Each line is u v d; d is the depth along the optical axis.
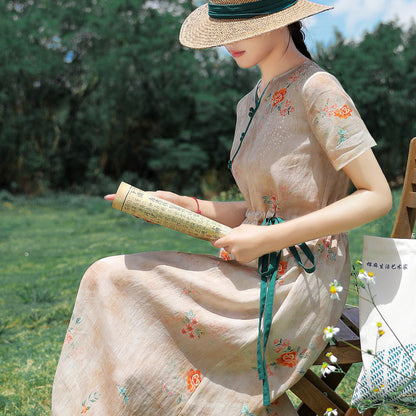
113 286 1.82
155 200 1.82
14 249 9.88
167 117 25.39
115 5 23.70
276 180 1.83
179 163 24.41
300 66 1.88
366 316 1.72
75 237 11.46
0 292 6.21
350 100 1.76
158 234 11.12
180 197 2.19
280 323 1.73
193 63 24.09
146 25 23.86
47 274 7.27
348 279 1.90
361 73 23.80
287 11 1.82
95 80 24.72
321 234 1.70
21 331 4.67
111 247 9.45
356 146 1.70
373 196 1.69
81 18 23.80
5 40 22.66
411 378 1.62
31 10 23.67
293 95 1.83
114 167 25.84
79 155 25.17
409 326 1.65
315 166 1.81
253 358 1.75
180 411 1.74
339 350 1.80
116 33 23.52
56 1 23.62
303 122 1.81
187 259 1.88
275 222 1.85
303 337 1.75
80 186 24.77
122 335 1.77
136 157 25.86
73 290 6.09
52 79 24.00
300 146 1.81
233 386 1.76
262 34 1.86
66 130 25.05
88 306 1.86
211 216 2.21
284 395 1.85
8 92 23.62
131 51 23.23
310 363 1.76
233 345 1.74
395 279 1.70
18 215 16.73
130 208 1.82
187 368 1.77
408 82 24.17
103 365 1.77
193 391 1.75
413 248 1.69
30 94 24.12
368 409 1.77
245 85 25.06
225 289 1.80
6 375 3.50
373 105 23.80
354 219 1.68
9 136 24.03
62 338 4.33
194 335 1.76
